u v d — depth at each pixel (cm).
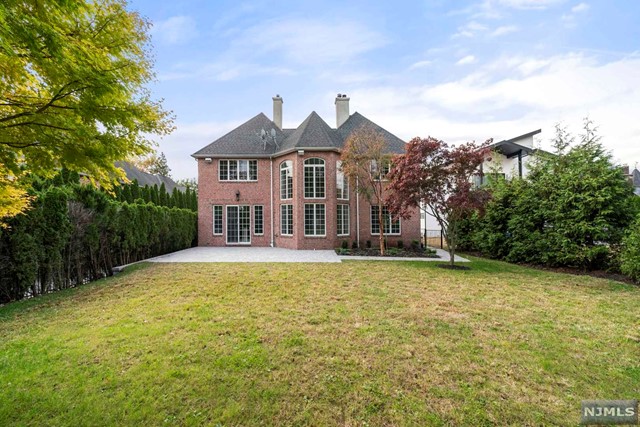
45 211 731
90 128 351
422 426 264
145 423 264
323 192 1698
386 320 520
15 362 363
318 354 393
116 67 363
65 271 792
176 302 625
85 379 328
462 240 1559
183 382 324
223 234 1870
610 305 615
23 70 312
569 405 294
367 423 268
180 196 2394
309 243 1684
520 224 1170
